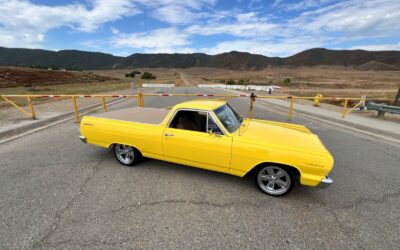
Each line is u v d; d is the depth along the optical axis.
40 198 3.38
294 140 3.62
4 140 6.17
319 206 3.31
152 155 4.27
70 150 5.43
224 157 3.66
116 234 2.66
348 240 2.65
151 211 3.11
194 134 3.83
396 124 8.52
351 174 4.40
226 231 2.76
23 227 2.75
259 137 3.64
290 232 2.76
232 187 3.79
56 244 2.49
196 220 2.94
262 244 2.56
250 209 3.21
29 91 22.28
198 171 4.35
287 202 3.39
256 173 3.64
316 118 10.05
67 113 9.97
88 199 3.37
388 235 2.73
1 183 3.81
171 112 4.08
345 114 10.35
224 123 3.82
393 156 5.39
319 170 3.17
